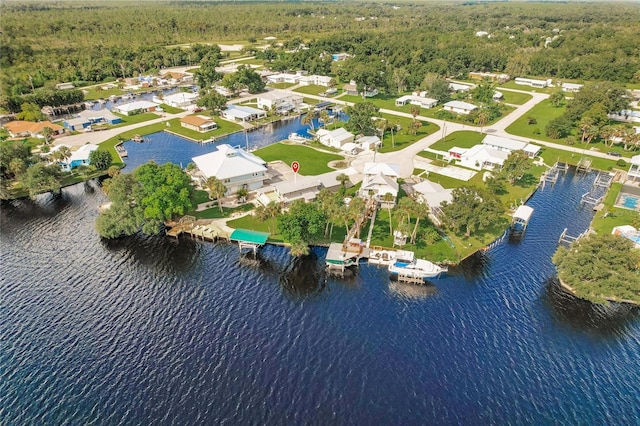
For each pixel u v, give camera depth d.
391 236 109.62
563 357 74.31
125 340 76.31
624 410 65.00
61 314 82.69
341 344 75.88
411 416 63.06
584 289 86.12
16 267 97.81
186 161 159.38
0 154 136.75
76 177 146.00
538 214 124.31
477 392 67.12
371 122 182.12
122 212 107.19
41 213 124.00
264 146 175.88
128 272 96.12
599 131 172.88
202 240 108.94
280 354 73.50
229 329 79.00
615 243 87.31
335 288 91.44
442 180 142.75
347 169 147.88
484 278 95.19
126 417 62.44
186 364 71.25
